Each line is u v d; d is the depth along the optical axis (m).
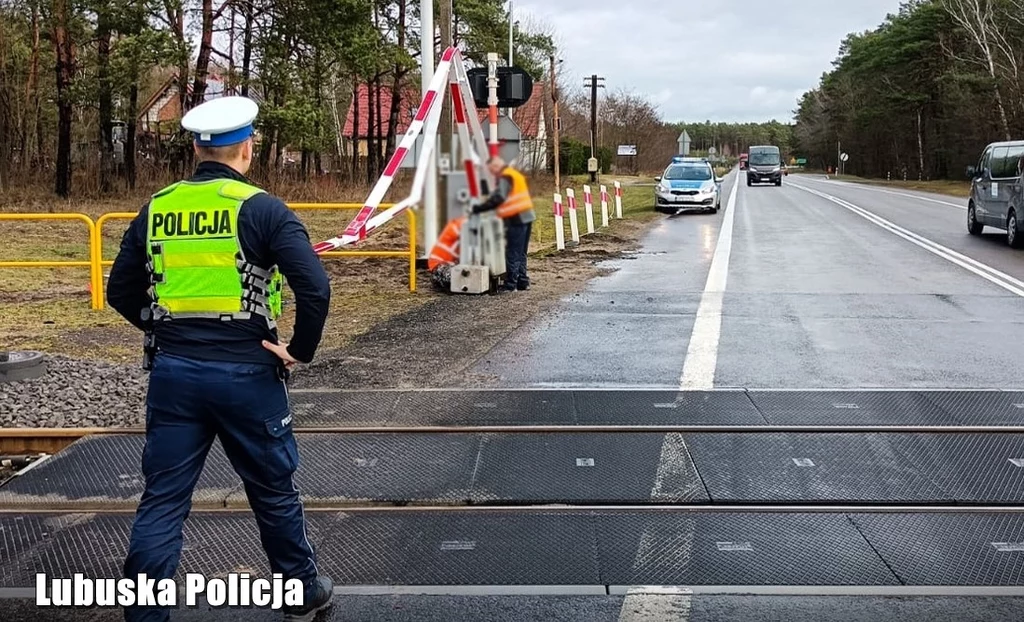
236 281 3.61
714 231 23.81
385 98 58.97
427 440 6.39
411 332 10.32
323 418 6.86
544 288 13.75
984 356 8.96
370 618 4.06
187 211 3.62
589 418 6.85
